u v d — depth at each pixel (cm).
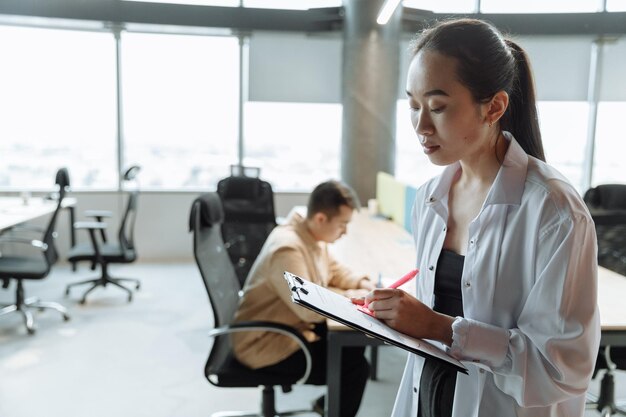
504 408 91
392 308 88
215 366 204
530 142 94
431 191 106
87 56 557
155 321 387
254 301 205
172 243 584
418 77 83
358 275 235
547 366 80
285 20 525
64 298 438
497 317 89
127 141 579
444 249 102
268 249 205
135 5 502
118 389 282
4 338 349
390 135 508
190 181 595
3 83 549
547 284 79
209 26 518
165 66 573
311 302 85
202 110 585
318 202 204
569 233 79
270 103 591
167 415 257
